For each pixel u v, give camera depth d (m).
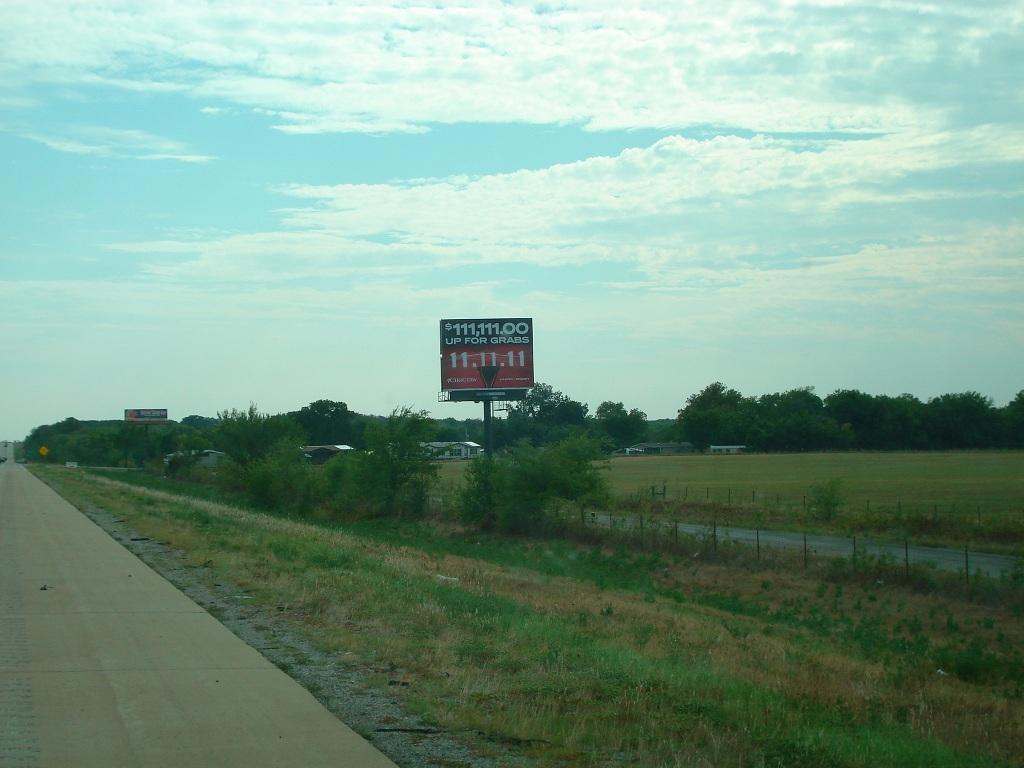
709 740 8.23
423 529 46.69
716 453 156.75
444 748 7.62
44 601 15.02
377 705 8.87
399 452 53.22
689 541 34.19
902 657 17.81
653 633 16.86
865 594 25.75
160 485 83.19
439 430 55.06
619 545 36.03
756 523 42.72
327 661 10.78
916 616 22.80
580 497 43.53
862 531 38.84
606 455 46.44
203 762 7.12
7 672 10.03
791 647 17.53
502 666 10.82
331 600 15.24
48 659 10.70
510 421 152.12
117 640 11.83
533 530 42.22
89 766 6.99
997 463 104.00
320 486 56.88
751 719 9.17
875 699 12.38
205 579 17.80
